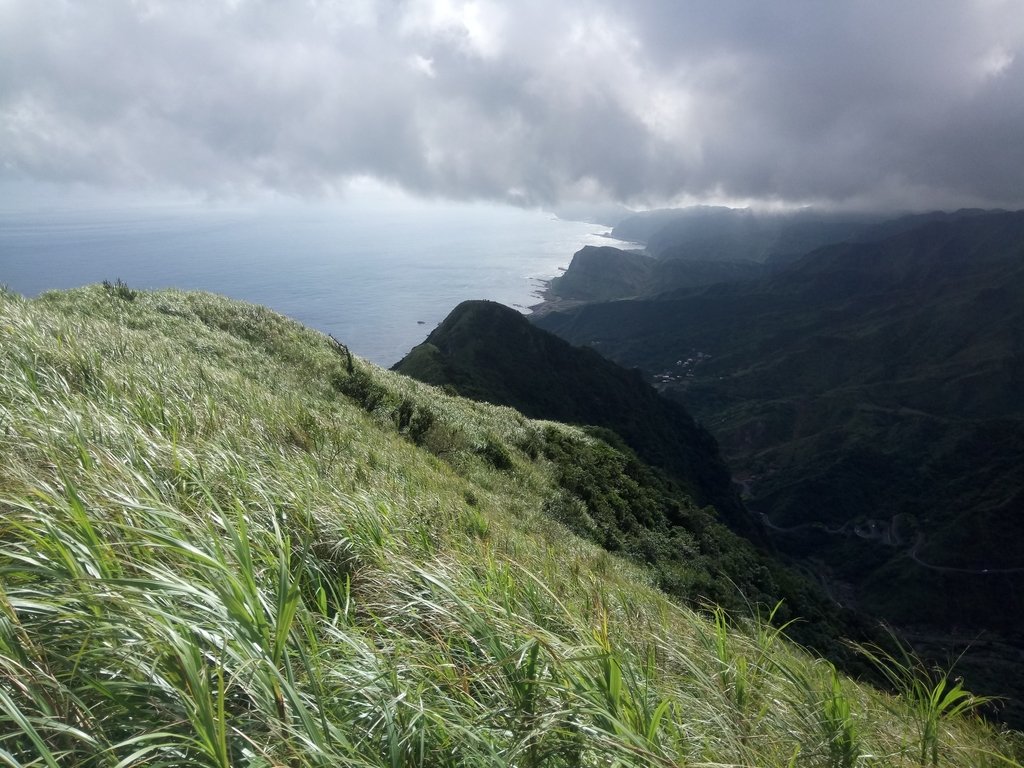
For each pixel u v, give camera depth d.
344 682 2.05
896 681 3.34
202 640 1.90
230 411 6.68
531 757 1.94
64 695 1.65
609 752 1.92
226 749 1.56
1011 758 3.68
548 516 13.59
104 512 2.70
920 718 3.13
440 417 16.88
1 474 2.97
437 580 2.77
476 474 13.63
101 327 10.13
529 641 2.31
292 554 3.18
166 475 3.77
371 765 1.67
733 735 2.43
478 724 2.07
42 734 1.59
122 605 1.89
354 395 15.55
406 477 8.00
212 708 1.60
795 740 2.62
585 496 18.25
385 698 1.98
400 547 3.71
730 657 3.13
